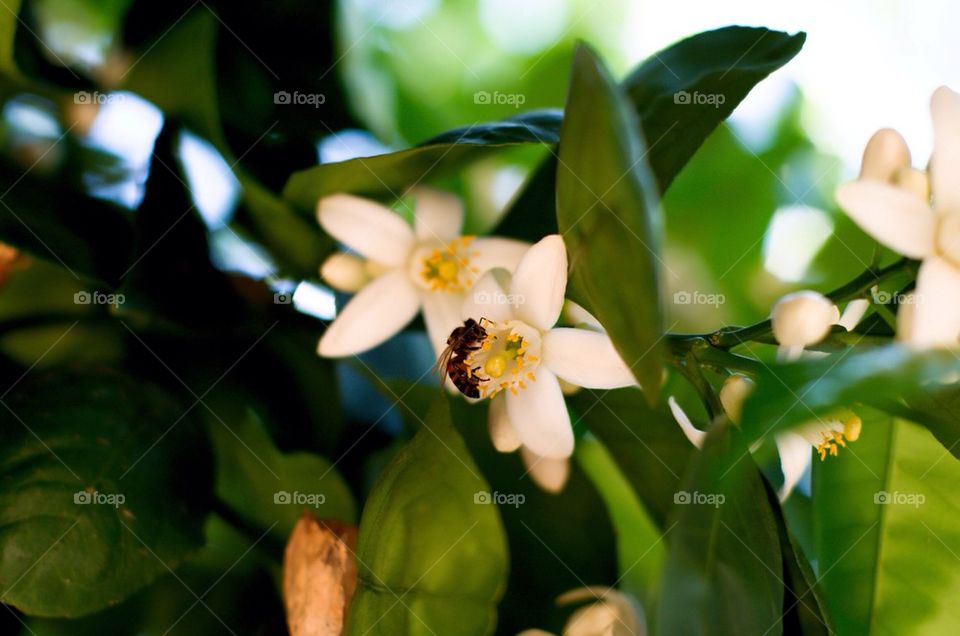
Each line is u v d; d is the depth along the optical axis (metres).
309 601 0.22
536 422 0.23
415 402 0.26
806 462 0.23
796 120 0.32
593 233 0.20
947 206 0.21
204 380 0.25
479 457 0.25
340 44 0.27
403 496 0.22
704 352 0.22
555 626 0.24
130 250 0.24
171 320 0.24
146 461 0.23
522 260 0.22
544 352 0.23
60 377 0.23
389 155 0.23
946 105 0.21
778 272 0.31
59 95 0.25
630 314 0.19
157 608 0.25
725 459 0.20
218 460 0.25
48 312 0.25
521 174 0.30
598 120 0.19
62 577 0.22
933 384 0.21
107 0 0.27
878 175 0.22
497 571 0.22
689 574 0.19
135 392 0.24
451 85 0.32
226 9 0.26
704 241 0.31
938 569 0.23
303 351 0.25
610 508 0.26
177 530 0.23
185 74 0.24
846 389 0.19
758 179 0.31
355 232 0.25
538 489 0.25
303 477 0.25
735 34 0.24
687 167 0.31
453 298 0.25
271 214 0.24
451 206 0.25
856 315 0.23
